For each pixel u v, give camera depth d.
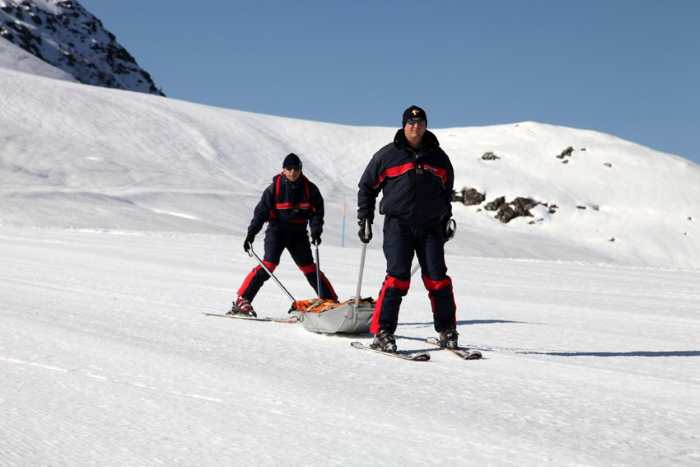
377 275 13.16
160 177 67.56
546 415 3.45
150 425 3.11
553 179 103.44
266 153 96.50
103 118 89.31
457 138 120.69
